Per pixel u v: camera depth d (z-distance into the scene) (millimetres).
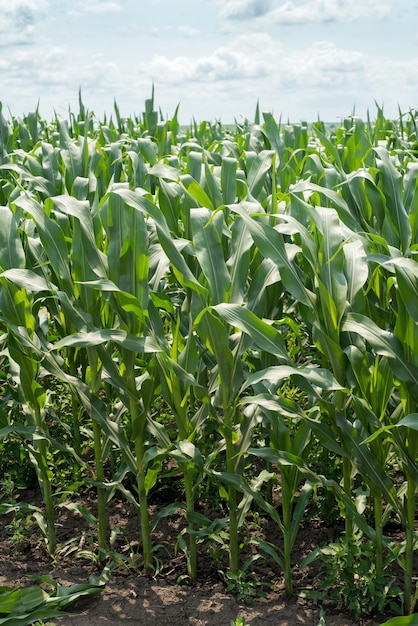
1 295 3314
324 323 3031
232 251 3279
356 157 4945
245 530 3812
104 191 5270
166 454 3316
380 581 3021
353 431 3020
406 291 2686
